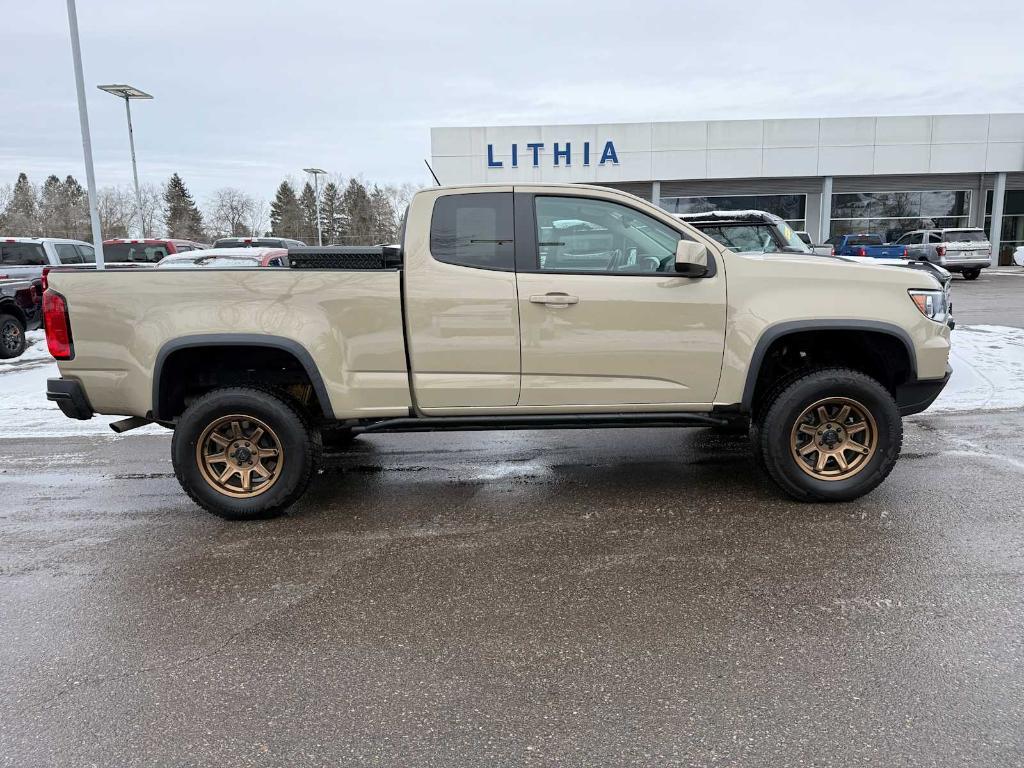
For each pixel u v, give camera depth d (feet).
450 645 9.59
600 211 13.99
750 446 19.53
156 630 10.14
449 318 13.67
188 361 14.40
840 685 8.48
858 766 7.11
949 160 93.40
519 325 13.74
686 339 13.89
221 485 14.32
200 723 8.04
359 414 14.01
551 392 14.03
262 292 13.53
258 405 13.83
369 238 283.18
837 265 14.17
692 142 93.45
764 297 13.87
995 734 7.55
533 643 9.60
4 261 48.01
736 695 8.33
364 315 13.69
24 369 35.32
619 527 13.70
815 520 13.75
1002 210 96.84
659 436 20.86
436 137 92.99
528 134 93.09
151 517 14.93
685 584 11.21
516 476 17.21
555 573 11.75
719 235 29.43
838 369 14.20
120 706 8.38
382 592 11.20
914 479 15.99
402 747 7.56
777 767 7.12
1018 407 22.77
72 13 51.80
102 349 13.61
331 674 8.96
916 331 14.03
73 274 13.51
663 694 8.39
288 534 13.75
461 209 13.85
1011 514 13.83
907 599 10.54
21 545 13.42
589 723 7.89
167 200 319.47
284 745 7.64
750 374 13.94
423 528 13.91
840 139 93.04
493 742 7.61
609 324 13.79
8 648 9.70
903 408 14.78
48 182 347.15
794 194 97.09
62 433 23.06
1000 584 10.96
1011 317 44.78
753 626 9.89
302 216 291.38
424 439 21.08
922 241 85.35
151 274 13.50
